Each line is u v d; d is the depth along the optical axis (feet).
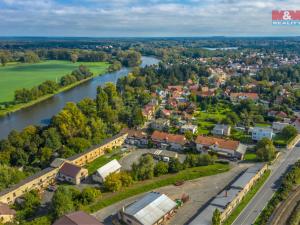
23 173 402.11
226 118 621.31
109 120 598.75
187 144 515.91
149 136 544.21
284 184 364.58
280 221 305.12
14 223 299.99
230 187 363.35
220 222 300.20
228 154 472.03
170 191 374.02
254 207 332.80
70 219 281.13
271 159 448.24
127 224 310.04
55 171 408.46
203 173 415.03
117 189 369.30
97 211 333.42
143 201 328.29
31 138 475.72
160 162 420.36
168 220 316.40
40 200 358.23
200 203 345.92
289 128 541.34
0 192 350.02
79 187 389.19
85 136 509.76
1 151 446.19
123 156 483.51
